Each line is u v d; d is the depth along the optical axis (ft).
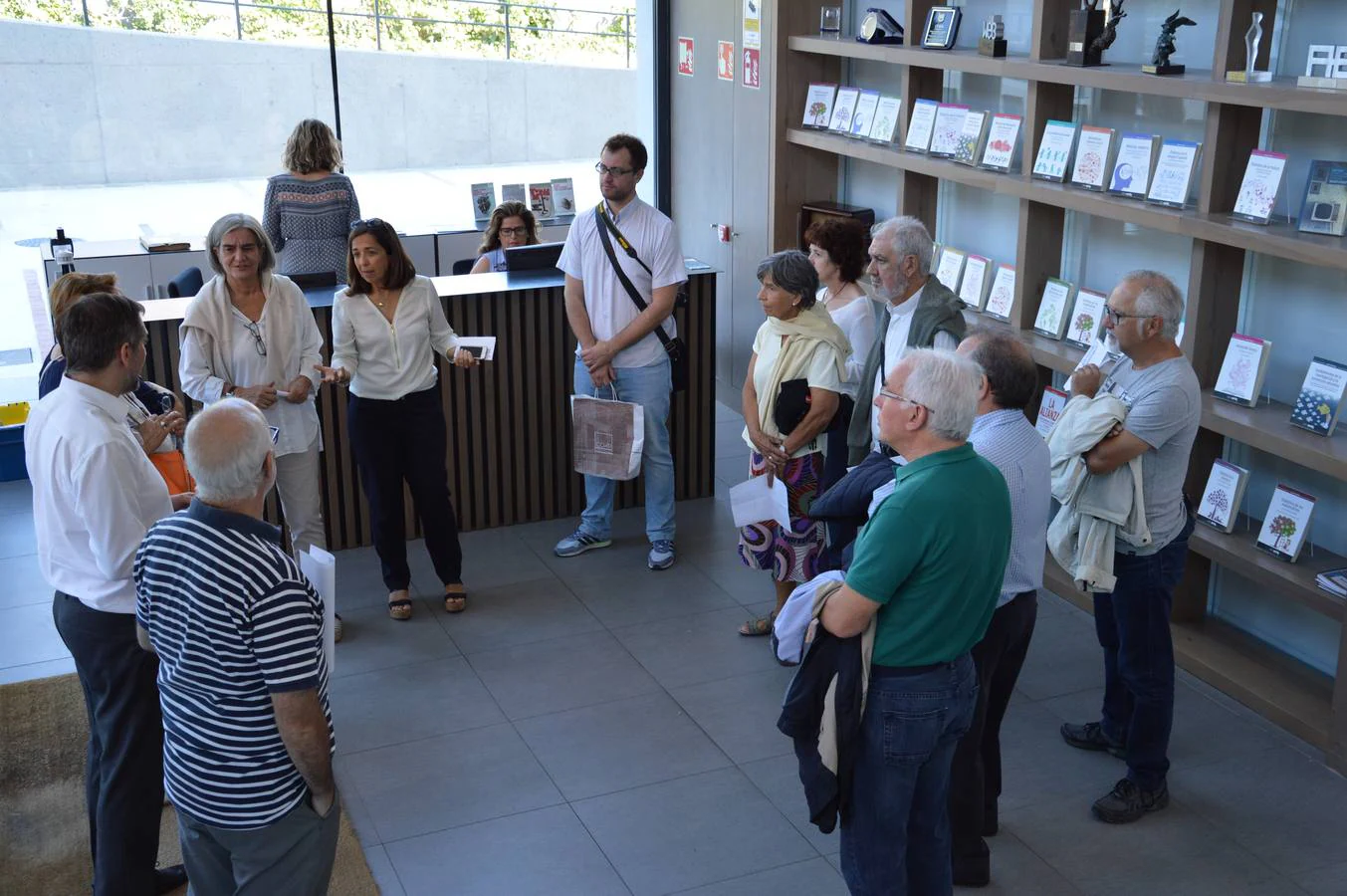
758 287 21.93
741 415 23.11
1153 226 13.56
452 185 46.80
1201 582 14.67
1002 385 9.37
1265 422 12.91
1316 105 11.39
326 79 51.13
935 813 8.95
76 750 12.55
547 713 13.24
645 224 15.75
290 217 20.07
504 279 17.72
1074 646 14.62
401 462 14.89
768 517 13.76
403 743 12.67
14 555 16.92
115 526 8.64
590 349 15.98
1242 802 11.63
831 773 8.46
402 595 15.37
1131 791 11.39
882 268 12.01
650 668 14.16
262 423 7.50
